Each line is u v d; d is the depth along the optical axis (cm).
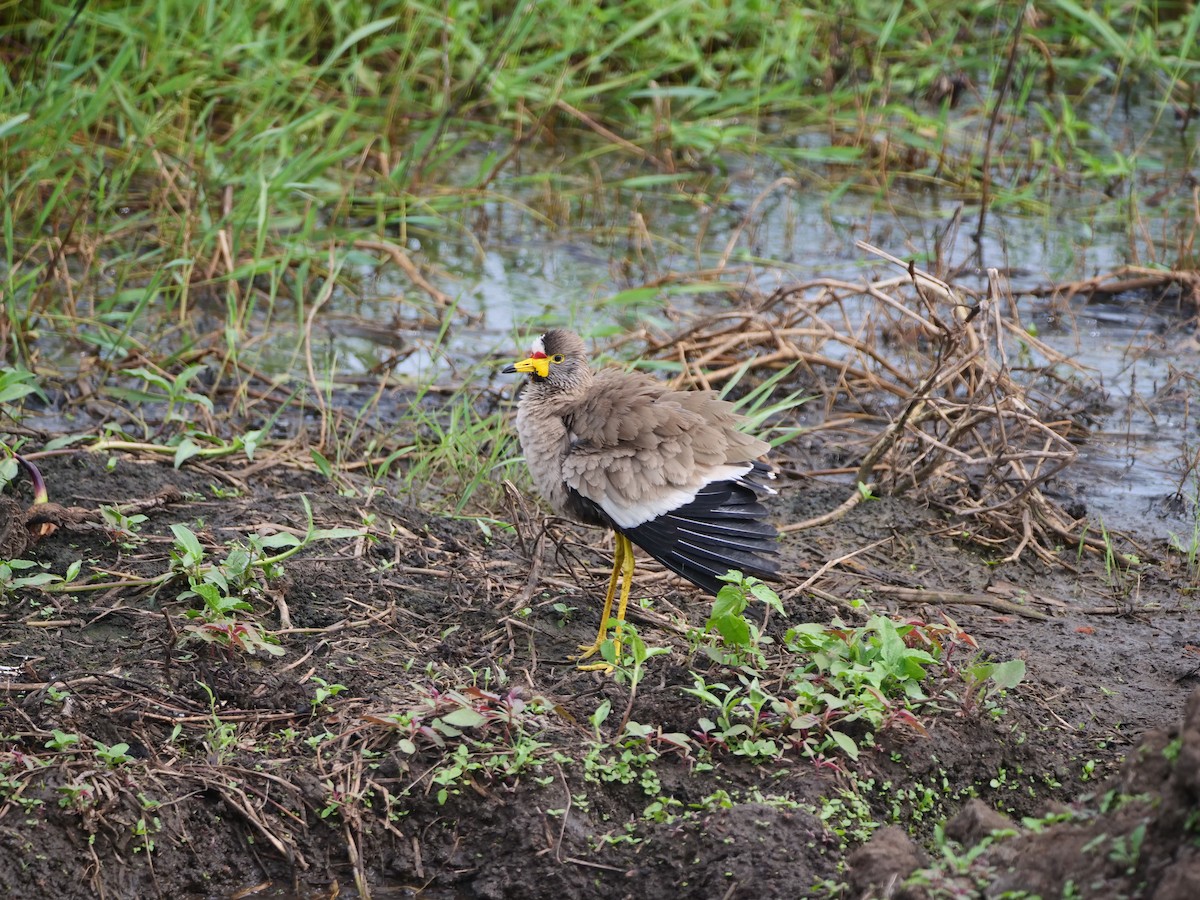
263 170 1673
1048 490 1262
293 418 1345
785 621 985
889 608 1034
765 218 1852
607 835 794
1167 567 1136
